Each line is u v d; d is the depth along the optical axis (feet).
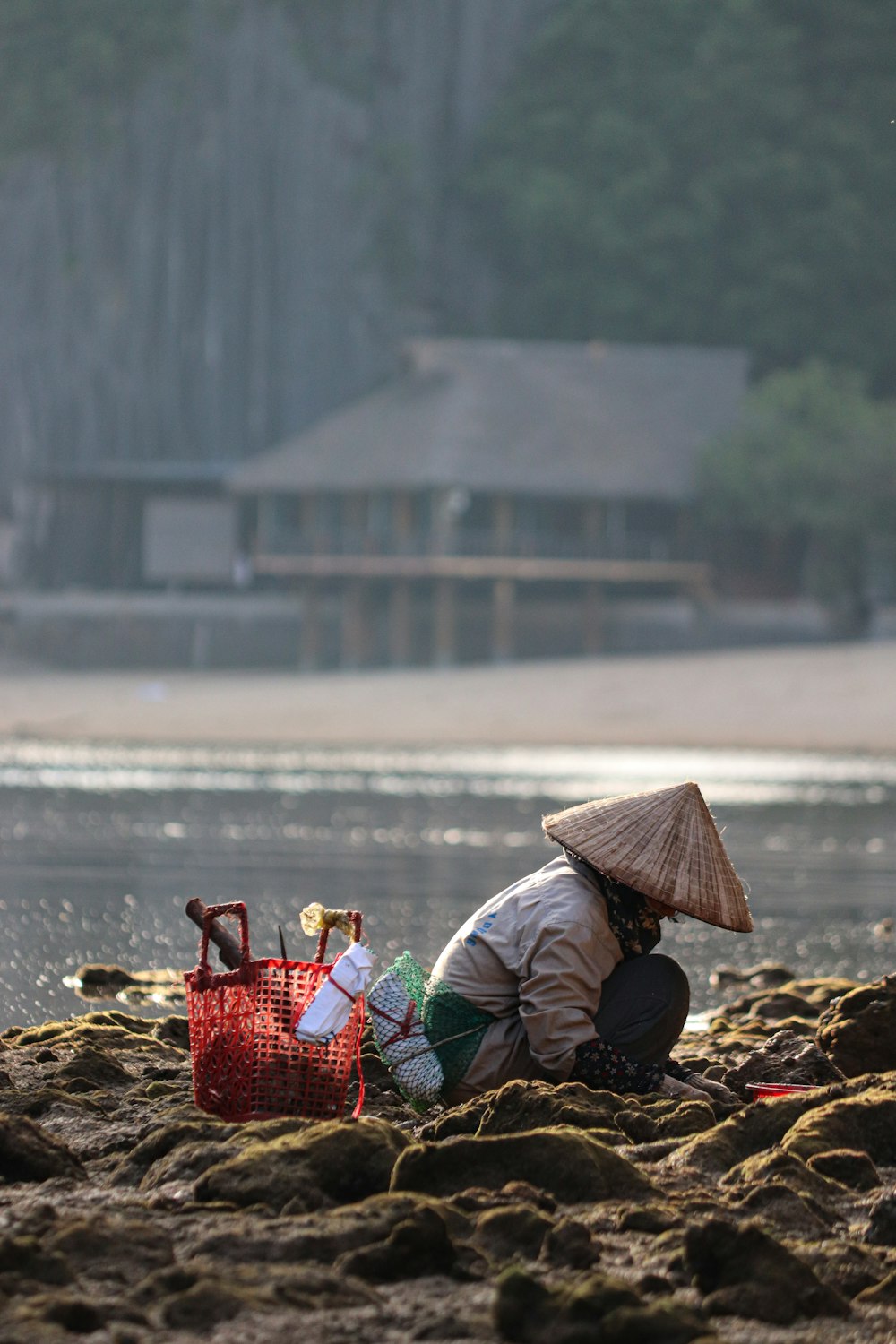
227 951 45.65
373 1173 37.32
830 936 111.04
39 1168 38.68
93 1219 32.42
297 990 44.57
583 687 464.24
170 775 275.39
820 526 600.80
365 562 597.52
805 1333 29.09
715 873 46.29
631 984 47.19
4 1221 33.94
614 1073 45.47
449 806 217.97
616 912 46.98
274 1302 29.37
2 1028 72.08
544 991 45.44
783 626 621.72
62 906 115.96
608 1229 34.63
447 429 594.65
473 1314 29.17
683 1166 40.06
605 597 634.02
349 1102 48.98
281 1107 44.11
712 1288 31.01
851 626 624.18
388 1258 31.58
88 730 417.69
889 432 609.01
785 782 275.80
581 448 605.31
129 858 148.56
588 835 46.80
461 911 113.70
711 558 626.23
